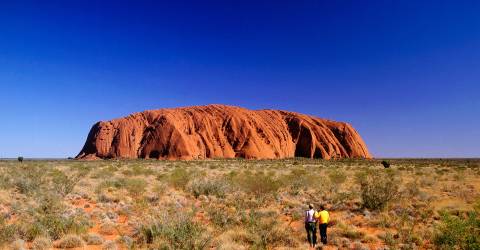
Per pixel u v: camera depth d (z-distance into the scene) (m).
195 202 22.98
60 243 12.56
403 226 16.14
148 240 13.00
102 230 14.77
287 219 18.20
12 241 12.55
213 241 12.72
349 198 24.92
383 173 46.25
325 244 13.58
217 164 74.19
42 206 18.34
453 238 10.48
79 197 24.17
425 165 76.44
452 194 28.00
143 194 24.98
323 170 55.34
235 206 20.67
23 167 50.84
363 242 14.27
